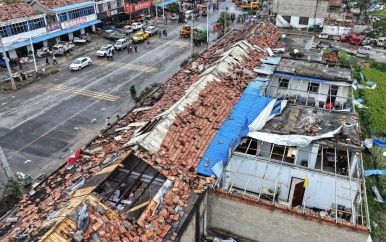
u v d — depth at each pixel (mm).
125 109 35875
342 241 14797
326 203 18016
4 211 21531
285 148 18828
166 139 18203
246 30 43156
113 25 67562
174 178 15922
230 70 28406
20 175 24531
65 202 14047
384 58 52469
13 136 30797
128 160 16562
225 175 18172
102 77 44469
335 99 27609
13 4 51312
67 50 53344
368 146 27984
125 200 14828
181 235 13625
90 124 32938
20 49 50000
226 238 17266
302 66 29250
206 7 77750
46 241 11500
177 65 48531
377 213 22375
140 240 12992
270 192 18641
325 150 19578
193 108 21625
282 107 22156
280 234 16000
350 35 58750
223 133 20203
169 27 69438
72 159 18578
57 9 54906
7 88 40094
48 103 37094
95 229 12484
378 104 37094
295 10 65938
